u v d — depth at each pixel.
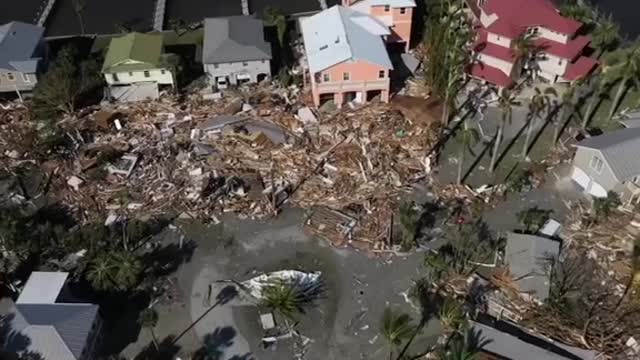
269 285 55.81
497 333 50.19
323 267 58.47
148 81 78.06
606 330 51.38
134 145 70.75
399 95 76.12
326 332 53.38
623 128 68.44
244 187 65.25
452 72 70.12
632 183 60.09
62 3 97.38
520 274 55.12
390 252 59.25
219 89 78.19
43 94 73.25
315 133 71.06
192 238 61.50
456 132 71.19
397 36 81.88
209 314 54.94
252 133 70.38
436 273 56.47
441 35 75.75
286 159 68.25
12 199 65.44
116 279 54.91
